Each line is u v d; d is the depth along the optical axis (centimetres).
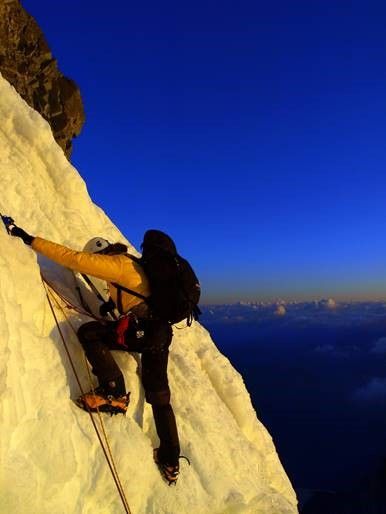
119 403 421
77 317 461
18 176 542
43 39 1484
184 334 662
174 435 436
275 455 663
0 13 1346
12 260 397
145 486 417
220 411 555
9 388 342
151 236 436
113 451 404
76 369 430
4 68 1353
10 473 333
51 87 1488
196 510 441
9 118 579
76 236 579
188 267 432
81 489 379
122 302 420
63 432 374
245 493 504
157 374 434
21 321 388
